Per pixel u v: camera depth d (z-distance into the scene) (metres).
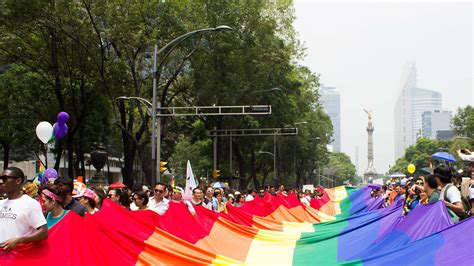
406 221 11.47
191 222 13.49
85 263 8.23
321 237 13.88
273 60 46.41
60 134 17.30
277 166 73.81
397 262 8.94
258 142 56.56
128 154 39.75
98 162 26.42
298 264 11.83
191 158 83.19
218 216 14.90
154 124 31.77
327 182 192.25
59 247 7.95
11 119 44.81
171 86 45.09
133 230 10.77
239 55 44.97
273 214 21.00
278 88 48.53
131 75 37.19
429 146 143.75
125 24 34.06
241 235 14.80
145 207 13.48
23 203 7.78
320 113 88.75
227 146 58.22
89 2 33.88
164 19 36.66
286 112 52.31
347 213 27.81
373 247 11.91
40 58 37.56
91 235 8.70
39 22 34.19
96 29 33.84
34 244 7.76
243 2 43.31
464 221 8.68
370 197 28.52
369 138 176.75
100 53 35.12
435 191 11.70
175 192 15.70
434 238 8.90
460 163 67.38
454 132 88.56
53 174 13.98
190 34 30.61
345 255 12.31
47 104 41.97
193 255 10.66
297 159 84.94
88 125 44.66
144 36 34.56
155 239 10.88
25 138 48.06
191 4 38.41
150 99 42.62
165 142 52.34
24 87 40.94
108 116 45.28
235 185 65.38
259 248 13.81
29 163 66.31
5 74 41.44
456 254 8.26
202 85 43.34
